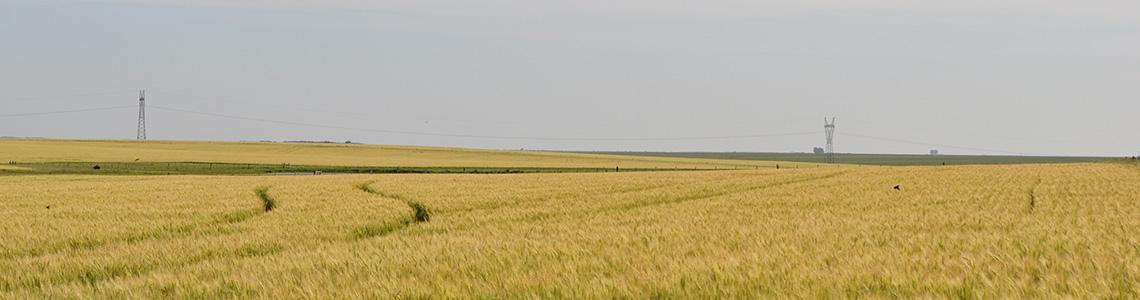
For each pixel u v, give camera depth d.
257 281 9.84
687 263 10.37
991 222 16.58
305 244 14.95
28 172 65.31
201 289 9.53
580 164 108.81
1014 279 8.54
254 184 38.62
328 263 11.45
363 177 48.75
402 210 22.73
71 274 11.60
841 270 9.34
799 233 14.57
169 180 44.47
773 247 12.07
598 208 23.56
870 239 13.26
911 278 8.72
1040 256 10.53
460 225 18.75
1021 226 15.36
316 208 23.47
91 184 39.16
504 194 30.00
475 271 10.38
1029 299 7.64
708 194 30.50
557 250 12.40
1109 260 9.74
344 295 8.78
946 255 10.76
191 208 23.70
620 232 15.41
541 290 8.83
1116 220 16.95
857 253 11.37
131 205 24.75
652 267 10.21
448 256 11.84
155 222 19.50
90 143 135.50
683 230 15.71
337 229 18.03
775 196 28.05
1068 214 19.23
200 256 13.30
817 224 16.81
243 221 19.78
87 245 15.91
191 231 17.91
